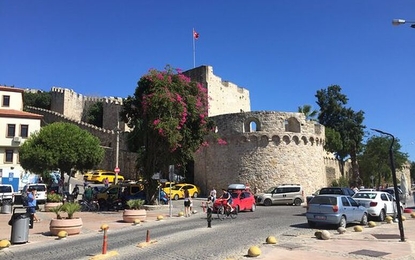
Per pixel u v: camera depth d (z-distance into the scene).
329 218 18.23
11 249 13.66
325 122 60.97
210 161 44.09
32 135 37.88
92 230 18.33
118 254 12.01
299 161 41.62
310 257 11.32
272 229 18.17
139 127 30.72
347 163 64.44
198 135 31.20
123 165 55.78
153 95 28.16
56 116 67.19
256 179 40.53
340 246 13.27
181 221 21.94
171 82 29.95
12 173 43.22
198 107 30.94
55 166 36.03
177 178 31.50
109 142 59.28
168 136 27.36
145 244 13.58
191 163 47.47
